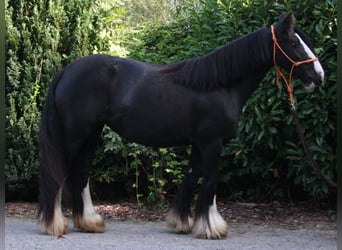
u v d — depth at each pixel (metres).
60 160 4.88
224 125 4.78
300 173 6.07
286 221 5.76
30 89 6.39
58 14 6.51
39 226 4.92
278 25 4.81
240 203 6.62
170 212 5.15
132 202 6.76
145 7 13.46
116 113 4.88
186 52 6.41
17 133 6.39
